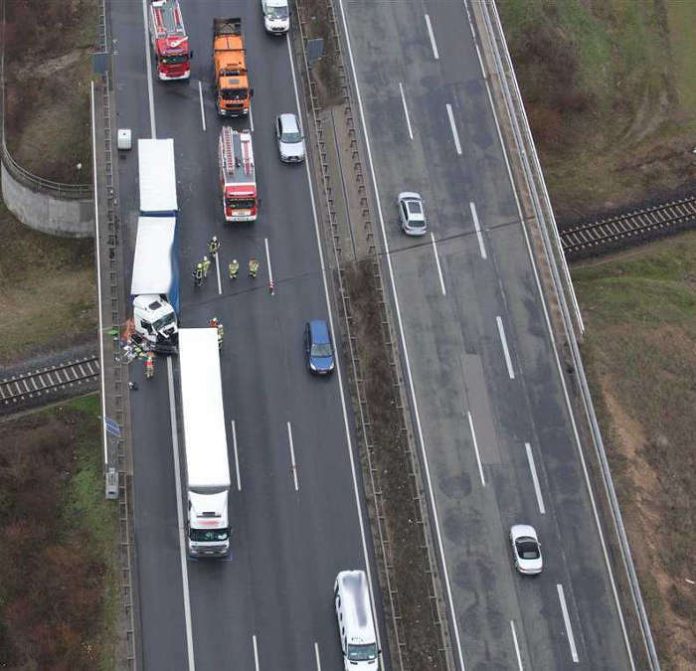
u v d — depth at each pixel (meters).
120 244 69.75
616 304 75.94
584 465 64.62
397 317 68.75
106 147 73.94
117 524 60.31
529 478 63.75
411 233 71.69
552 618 59.53
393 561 60.16
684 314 76.38
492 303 69.94
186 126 75.94
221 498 57.56
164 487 61.41
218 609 58.00
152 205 67.44
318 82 79.00
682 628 60.53
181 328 66.44
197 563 59.25
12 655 56.12
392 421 64.69
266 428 64.12
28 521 60.44
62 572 58.50
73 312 74.88
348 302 69.38
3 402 68.88
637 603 59.94
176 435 63.16
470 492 62.97
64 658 55.84
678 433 68.31
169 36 75.44
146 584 58.34
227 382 65.56
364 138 76.12
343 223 72.69
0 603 57.84
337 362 67.06
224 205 71.00
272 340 67.56
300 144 74.69
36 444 63.66
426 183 74.62
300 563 59.88
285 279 70.19
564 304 69.62
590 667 58.31
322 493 62.25
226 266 70.19
